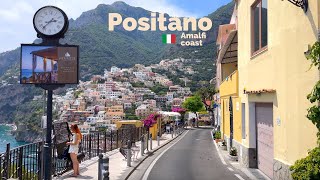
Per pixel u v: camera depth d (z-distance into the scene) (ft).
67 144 40.11
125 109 529.45
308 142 26.66
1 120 568.00
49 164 28.40
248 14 50.37
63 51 28.89
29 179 32.32
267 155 41.45
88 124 376.27
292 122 29.89
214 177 41.34
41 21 28.81
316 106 22.84
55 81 28.76
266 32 41.42
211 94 281.13
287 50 31.32
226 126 81.76
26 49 28.66
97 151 60.54
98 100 551.59
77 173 38.75
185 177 41.50
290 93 30.48
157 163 55.01
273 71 36.37
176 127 161.68
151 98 623.36
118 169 46.03
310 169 21.02
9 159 27.48
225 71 113.70
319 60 22.43
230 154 59.67
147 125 114.21
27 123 303.07
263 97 40.70
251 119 48.42
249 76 49.49
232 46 82.02
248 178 40.42
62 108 499.10
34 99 441.68
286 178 30.86
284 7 32.19
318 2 25.07
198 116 306.96
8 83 595.06
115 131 74.08
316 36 25.25
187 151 76.38
